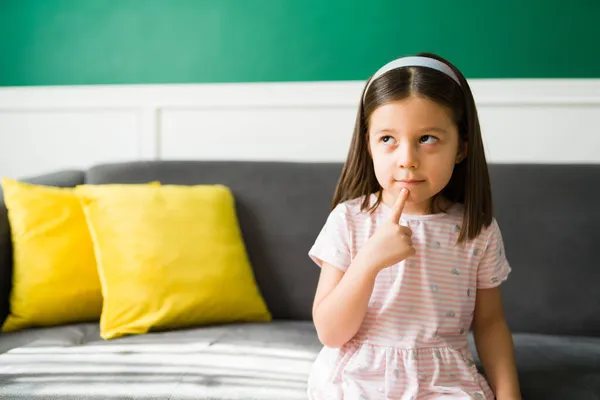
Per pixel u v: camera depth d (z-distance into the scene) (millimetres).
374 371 1129
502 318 1266
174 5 2383
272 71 2346
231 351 1472
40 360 1401
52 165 2453
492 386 1190
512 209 1809
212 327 1696
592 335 1724
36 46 2455
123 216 1708
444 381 1123
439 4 2238
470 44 2230
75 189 1837
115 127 2406
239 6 2352
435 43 2248
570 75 2188
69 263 1701
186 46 2383
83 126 2426
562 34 2184
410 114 1081
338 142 2281
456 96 1126
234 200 1935
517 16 2201
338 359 1169
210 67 2377
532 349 1533
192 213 1781
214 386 1252
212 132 2352
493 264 1229
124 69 2418
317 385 1169
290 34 2326
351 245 1201
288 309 1865
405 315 1158
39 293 1662
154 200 1768
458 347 1177
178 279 1674
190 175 1973
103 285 1649
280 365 1382
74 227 1742
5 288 1692
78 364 1375
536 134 2180
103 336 1585
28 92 2441
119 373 1319
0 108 2457
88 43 2430
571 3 2172
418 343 1142
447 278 1182
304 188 1923
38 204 1731
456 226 1217
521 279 1769
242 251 1837
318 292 1199
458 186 1271
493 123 2197
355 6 2285
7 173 2477
